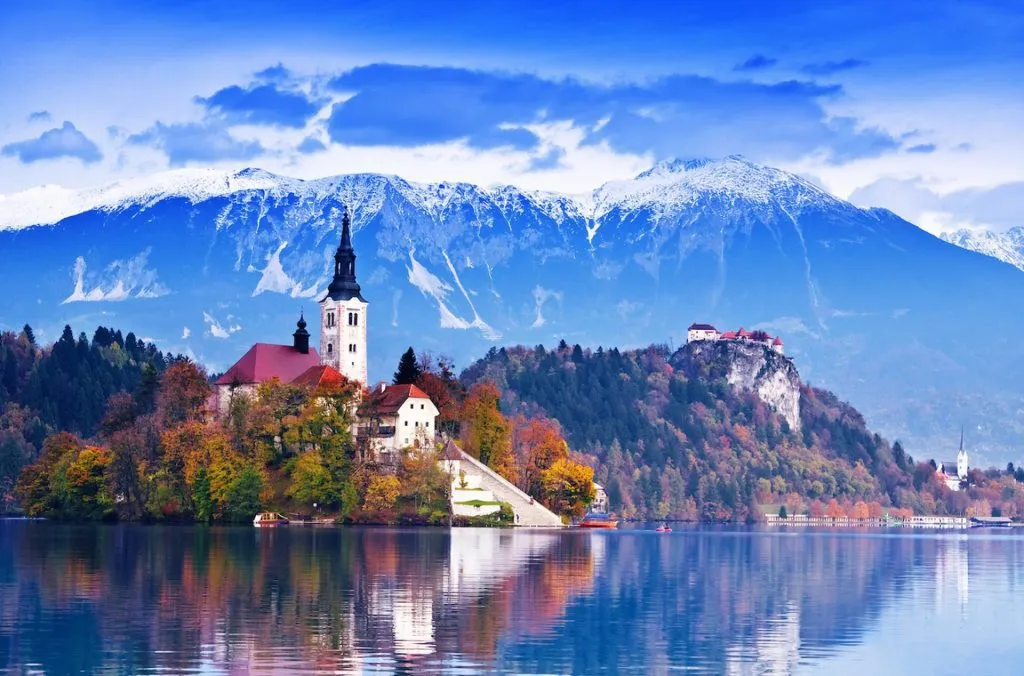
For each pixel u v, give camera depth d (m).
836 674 110.56
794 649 120.94
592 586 165.12
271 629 123.00
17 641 116.12
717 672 109.88
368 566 181.38
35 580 159.00
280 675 104.25
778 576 189.38
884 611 148.12
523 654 114.44
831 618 140.88
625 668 110.25
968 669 113.50
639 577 179.88
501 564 191.00
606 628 129.12
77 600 140.88
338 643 116.75
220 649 113.19
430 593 151.25
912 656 118.81
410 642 118.06
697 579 179.75
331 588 153.75
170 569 173.38
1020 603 157.88
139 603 138.88
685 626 132.00
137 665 107.00
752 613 143.25
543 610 140.38
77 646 114.00
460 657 112.38
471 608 139.88
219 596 144.88
